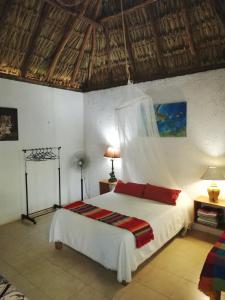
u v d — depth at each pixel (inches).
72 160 208.4
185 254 122.3
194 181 153.9
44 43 156.4
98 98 203.9
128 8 139.4
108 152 184.5
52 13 141.9
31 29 144.9
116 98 191.6
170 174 163.3
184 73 152.9
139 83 175.6
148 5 137.2
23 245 132.3
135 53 165.8
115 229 103.3
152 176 155.9
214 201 136.8
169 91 161.0
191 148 153.6
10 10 129.6
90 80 204.7
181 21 136.2
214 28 130.6
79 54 178.2
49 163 189.2
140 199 149.1
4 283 72.6
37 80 174.7
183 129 155.5
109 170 201.0
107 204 139.0
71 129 205.9
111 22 155.0
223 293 91.2
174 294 93.4
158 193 145.5
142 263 114.3
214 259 80.0
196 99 149.6
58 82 189.6
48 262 116.0
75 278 103.7
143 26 149.2
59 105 194.1
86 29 163.3
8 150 161.2
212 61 142.0
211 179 132.3
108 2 144.3
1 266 112.5
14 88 162.2
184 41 143.6
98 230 106.0
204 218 139.6
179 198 144.6
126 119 159.0
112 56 177.0
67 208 128.8
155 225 115.6
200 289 80.5
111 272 108.0
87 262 116.0
